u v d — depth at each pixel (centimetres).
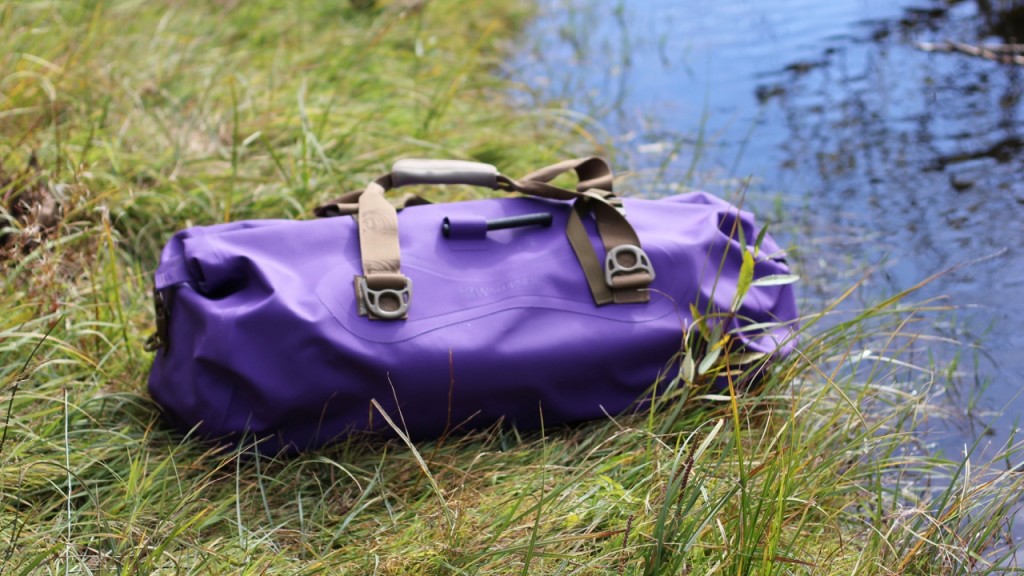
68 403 220
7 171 302
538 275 230
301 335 211
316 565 184
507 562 184
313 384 213
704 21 628
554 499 197
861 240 349
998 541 206
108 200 314
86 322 247
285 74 442
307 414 216
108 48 419
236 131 332
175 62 424
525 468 214
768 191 392
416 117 419
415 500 213
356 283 219
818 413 242
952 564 195
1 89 354
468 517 199
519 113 480
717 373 232
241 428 216
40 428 219
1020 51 517
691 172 395
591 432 235
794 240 352
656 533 173
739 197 385
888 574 184
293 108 396
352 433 222
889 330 292
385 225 227
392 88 457
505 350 221
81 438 222
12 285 257
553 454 225
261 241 223
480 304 224
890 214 367
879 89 491
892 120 454
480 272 229
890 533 198
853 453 226
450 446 229
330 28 530
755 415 238
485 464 222
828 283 323
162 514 195
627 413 237
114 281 264
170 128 371
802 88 500
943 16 588
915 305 283
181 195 325
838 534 201
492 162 392
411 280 223
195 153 354
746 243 257
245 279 221
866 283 320
